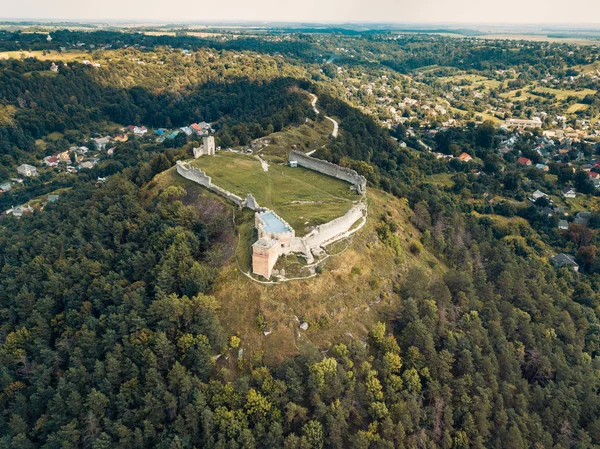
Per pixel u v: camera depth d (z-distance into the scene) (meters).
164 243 89.00
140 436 60.72
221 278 78.88
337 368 66.69
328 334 75.06
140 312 74.25
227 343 71.25
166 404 62.94
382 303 84.19
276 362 70.00
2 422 69.31
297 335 73.44
